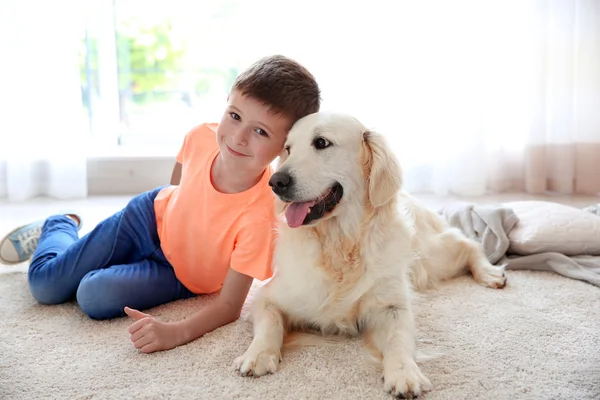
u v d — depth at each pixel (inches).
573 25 129.1
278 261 64.0
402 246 64.6
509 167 140.7
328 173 59.2
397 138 132.3
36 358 57.2
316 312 62.9
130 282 67.7
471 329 64.7
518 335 63.0
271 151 62.6
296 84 62.3
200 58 140.2
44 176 130.0
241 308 66.8
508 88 134.6
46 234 79.0
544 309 70.6
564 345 60.6
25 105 122.2
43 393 50.7
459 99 129.8
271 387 52.1
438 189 133.5
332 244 61.4
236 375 54.2
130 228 73.3
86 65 131.6
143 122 143.3
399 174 62.3
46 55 121.0
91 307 66.2
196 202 68.3
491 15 128.4
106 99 134.2
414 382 50.3
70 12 121.2
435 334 63.4
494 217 91.0
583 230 87.5
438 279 81.8
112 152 136.6
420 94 130.1
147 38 138.1
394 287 62.7
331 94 128.8
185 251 70.1
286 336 63.0
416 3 125.8
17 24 118.5
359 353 59.5
